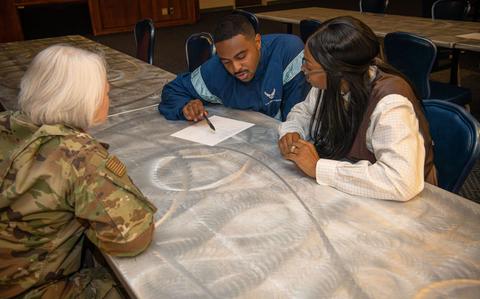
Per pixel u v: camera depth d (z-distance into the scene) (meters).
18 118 0.90
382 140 1.05
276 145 1.38
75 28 7.41
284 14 4.45
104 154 0.88
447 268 0.80
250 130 1.51
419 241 0.88
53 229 0.88
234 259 0.86
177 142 1.44
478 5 5.82
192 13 7.95
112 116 1.74
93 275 1.05
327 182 1.10
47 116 0.88
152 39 3.15
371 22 3.71
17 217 0.84
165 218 1.01
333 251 0.87
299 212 1.00
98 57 0.94
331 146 1.26
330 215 0.98
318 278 0.80
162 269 0.84
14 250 0.87
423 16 4.40
